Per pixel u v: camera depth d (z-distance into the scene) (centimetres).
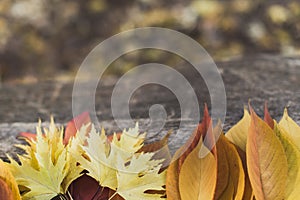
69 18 311
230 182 98
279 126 101
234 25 291
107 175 98
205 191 97
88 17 312
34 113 136
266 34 289
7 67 288
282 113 121
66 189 99
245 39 288
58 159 99
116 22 304
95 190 101
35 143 102
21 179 99
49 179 99
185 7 302
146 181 98
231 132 104
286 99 126
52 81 171
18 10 310
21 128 126
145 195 98
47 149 100
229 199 98
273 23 294
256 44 285
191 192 97
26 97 149
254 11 297
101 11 312
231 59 163
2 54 291
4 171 96
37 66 292
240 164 98
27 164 99
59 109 138
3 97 150
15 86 163
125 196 98
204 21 293
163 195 99
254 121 98
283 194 97
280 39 288
